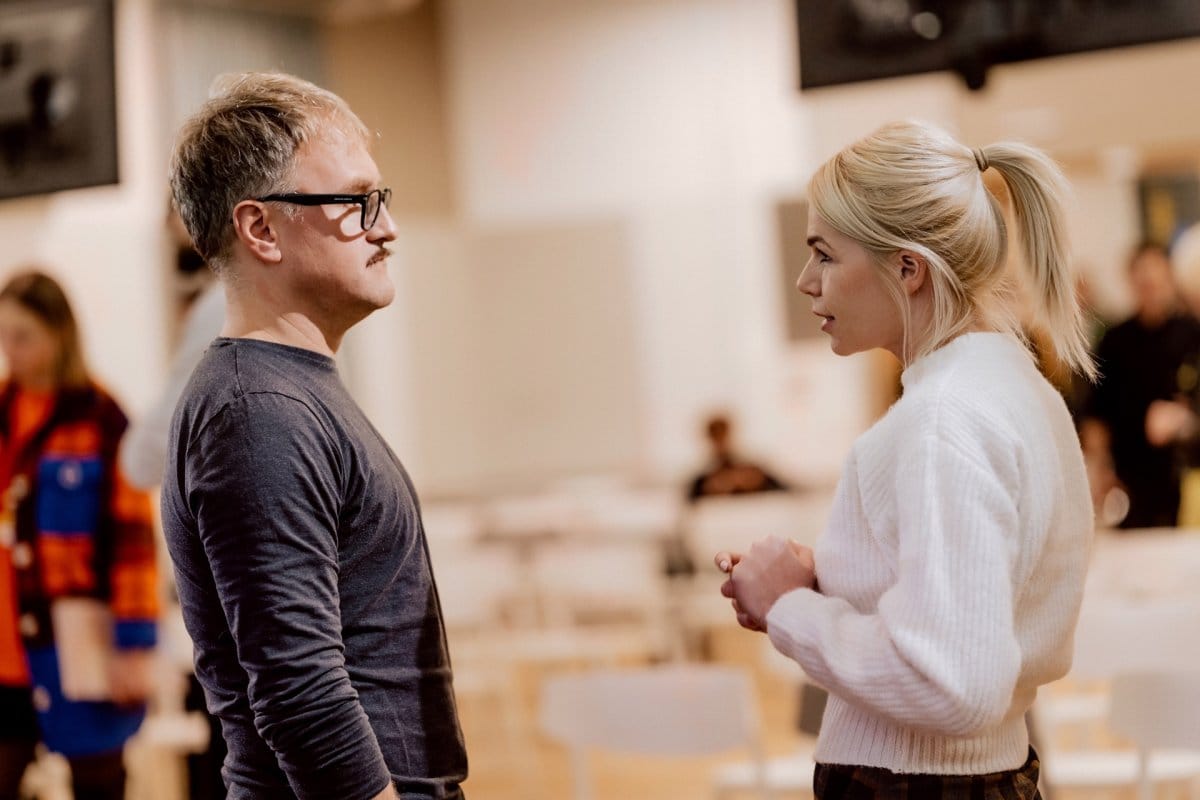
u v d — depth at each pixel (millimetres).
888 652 1551
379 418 8352
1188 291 5730
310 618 1631
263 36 7922
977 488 1544
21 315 3580
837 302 1743
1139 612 3533
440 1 9398
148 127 7145
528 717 6641
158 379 6543
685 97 8805
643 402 8766
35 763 3795
